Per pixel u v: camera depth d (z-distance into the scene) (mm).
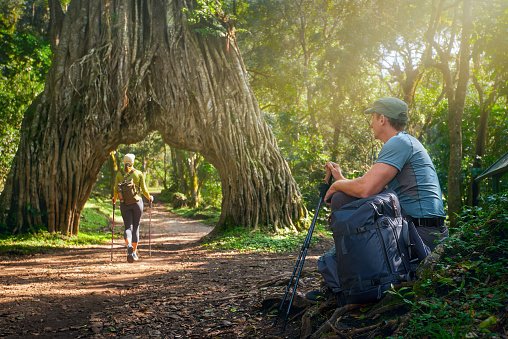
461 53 15156
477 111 21938
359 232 3285
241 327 4211
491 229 3871
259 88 28234
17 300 6148
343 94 27422
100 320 4969
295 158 23625
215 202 38344
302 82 26219
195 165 40312
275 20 26953
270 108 32719
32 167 14539
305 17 27391
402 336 2957
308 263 9047
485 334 2744
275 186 15617
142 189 10281
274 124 27422
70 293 6586
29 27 26578
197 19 15555
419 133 27953
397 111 3885
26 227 14297
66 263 10125
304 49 27094
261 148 15734
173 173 56344
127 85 14930
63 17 15984
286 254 11414
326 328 3377
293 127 26156
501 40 15266
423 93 31453
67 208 14828
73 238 14445
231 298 5273
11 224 14344
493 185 11734
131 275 8250
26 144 14711
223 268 8742
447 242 3662
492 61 16250
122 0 15398
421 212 3693
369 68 28734
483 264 3410
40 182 14508
